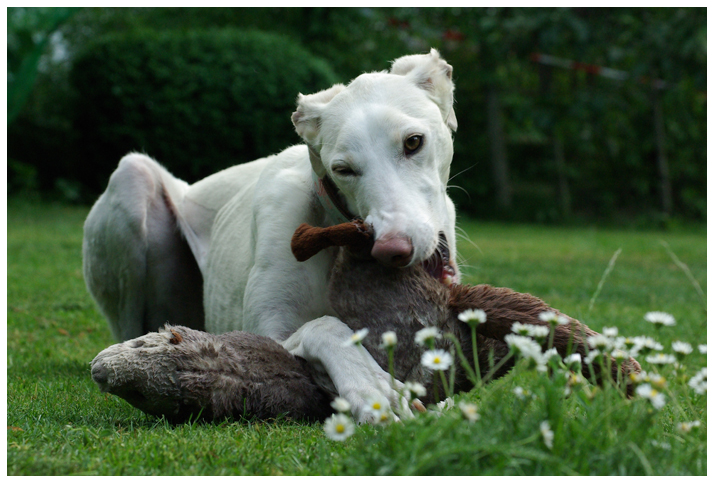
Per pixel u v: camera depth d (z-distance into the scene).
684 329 4.79
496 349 2.43
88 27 19.58
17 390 3.10
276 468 1.87
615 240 13.85
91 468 1.87
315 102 2.85
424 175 2.62
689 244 13.12
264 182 3.29
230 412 2.38
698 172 20.92
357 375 2.29
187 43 14.83
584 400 1.97
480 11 18.45
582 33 16.89
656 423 2.04
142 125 14.64
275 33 18.30
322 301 3.01
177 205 4.13
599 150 20.94
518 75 20.92
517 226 17.41
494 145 19.12
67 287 6.59
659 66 16.83
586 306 5.96
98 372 2.25
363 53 19.81
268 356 2.46
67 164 15.97
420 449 1.68
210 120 14.80
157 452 1.97
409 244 2.36
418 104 2.74
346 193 2.67
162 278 4.03
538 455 1.61
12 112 13.18
